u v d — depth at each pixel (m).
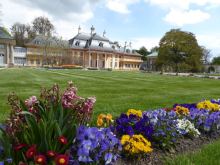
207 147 4.29
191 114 5.44
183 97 12.70
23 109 3.33
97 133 3.00
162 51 61.41
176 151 4.20
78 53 89.75
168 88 18.02
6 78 23.00
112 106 8.89
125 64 101.81
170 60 61.75
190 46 59.66
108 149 3.08
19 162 2.73
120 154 3.61
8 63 73.25
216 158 3.75
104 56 93.06
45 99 3.57
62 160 2.60
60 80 22.00
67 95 3.50
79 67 72.00
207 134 5.22
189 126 4.85
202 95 14.02
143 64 112.75
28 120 3.01
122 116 4.68
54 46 79.56
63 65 73.31
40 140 2.95
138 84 20.75
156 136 4.16
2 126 3.42
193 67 62.16
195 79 34.50
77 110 3.52
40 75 30.00
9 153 2.91
